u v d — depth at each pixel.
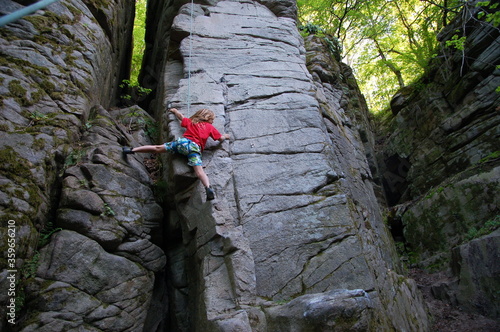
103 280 4.27
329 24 13.77
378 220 7.70
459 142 9.70
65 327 3.85
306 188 5.05
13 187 4.09
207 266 4.21
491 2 9.36
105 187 4.79
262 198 4.89
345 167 6.70
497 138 8.84
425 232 8.64
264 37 7.45
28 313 3.82
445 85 11.05
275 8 8.39
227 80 6.43
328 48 10.58
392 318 4.56
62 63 5.85
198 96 6.00
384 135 13.62
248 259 4.19
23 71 5.18
